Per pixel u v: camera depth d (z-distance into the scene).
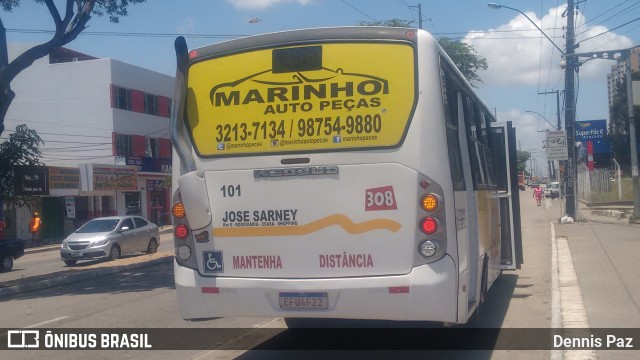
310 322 9.71
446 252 6.59
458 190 7.16
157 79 50.69
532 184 101.19
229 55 7.20
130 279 17.02
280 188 6.92
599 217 35.16
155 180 49.97
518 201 12.91
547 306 11.34
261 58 7.08
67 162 46.16
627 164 60.81
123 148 46.56
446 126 6.86
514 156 12.88
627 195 49.41
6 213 37.12
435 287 6.50
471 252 7.99
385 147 6.67
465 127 8.15
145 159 48.69
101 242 23.34
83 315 11.80
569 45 31.58
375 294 6.60
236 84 7.14
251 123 7.06
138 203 48.34
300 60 6.95
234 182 7.06
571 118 32.03
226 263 7.09
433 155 6.60
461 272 6.95
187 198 7.14
